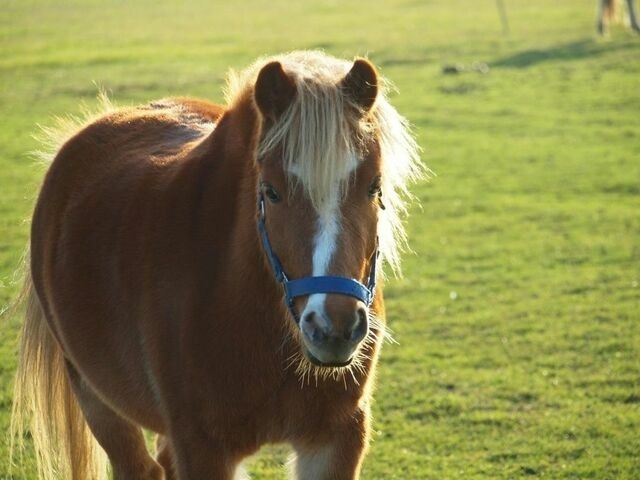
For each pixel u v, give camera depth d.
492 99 24.61
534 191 16.25
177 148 5.35
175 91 25.72
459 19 40.16
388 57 31.06
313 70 4.06
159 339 4.61
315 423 4.47
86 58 31.78
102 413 5.59
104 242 5.12
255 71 4.54
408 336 9.93
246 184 4.44
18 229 13.98
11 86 27.09
